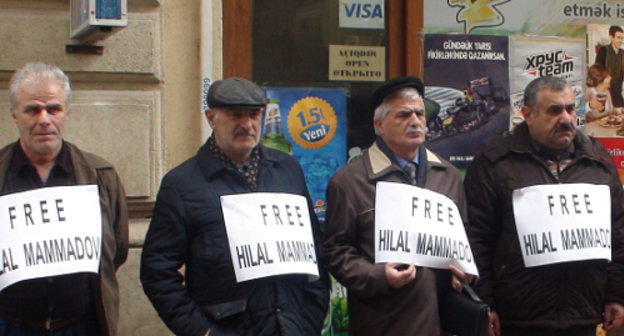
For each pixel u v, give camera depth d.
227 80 3.50
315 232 3.73
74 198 3.28
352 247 3.70
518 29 5.23
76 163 3.40
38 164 3.35
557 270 4.00
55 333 3.29
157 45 4.56
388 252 3.56
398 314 3.59
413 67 5.11
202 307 3.42
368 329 3.65
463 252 3.66
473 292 3.61
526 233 3.98
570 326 4.02
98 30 4.12
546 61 5.26
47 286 3.25
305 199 3.60
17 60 4.39
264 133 4.95
